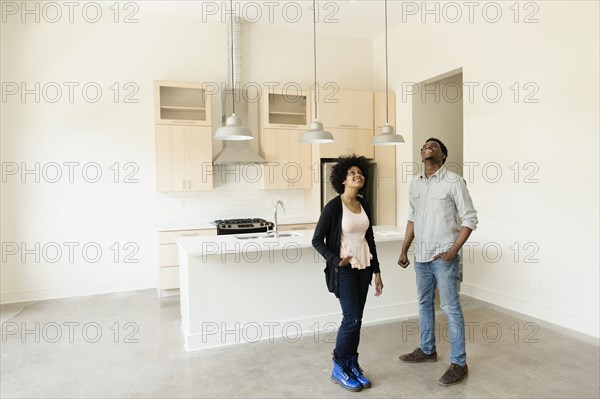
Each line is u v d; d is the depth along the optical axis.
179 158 5.16
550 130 3.94
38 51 4.88
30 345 3.52
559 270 3.90
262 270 3.60
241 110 5.55
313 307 3.80
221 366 3.10
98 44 5.12
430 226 2.86
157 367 3.09
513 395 2.64
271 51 5.96
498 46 4.45
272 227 5.30
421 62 5.56
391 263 4.09
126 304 4.69
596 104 3.57
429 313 3.06
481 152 4.68
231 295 3.51
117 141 5.22
